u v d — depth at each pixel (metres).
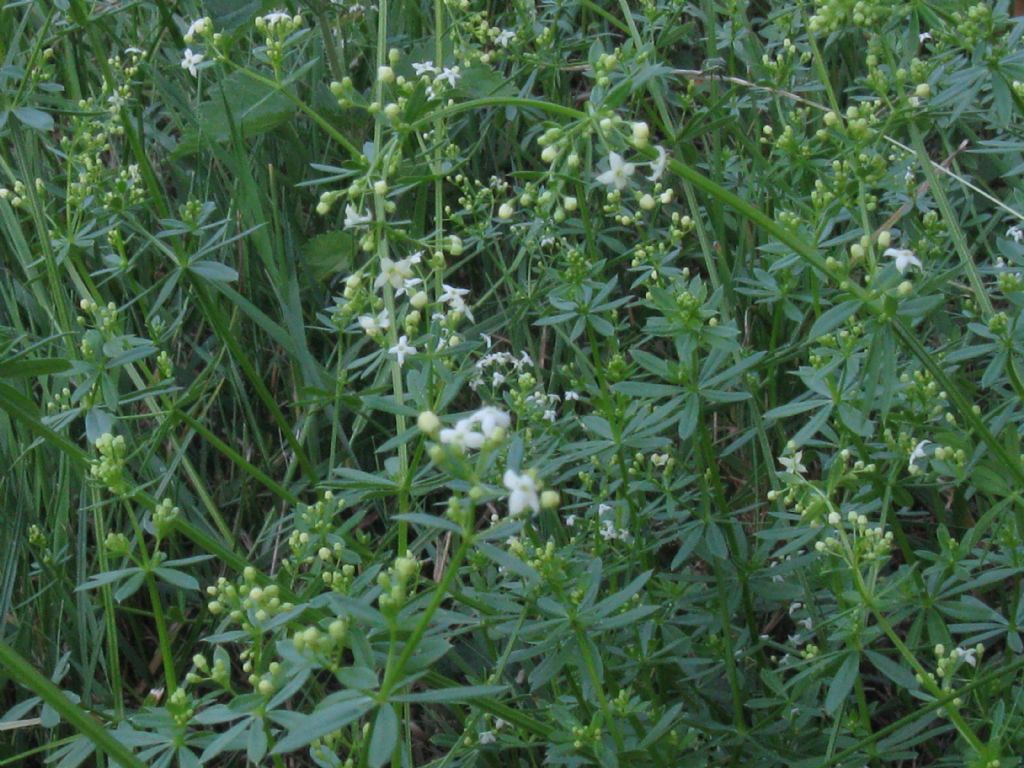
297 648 0.18
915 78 0.24
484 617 0.23
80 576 0.27
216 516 0.29
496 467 0.25
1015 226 0.29
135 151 0.29
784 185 0.29
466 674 0.26
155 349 0.25
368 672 0.18
